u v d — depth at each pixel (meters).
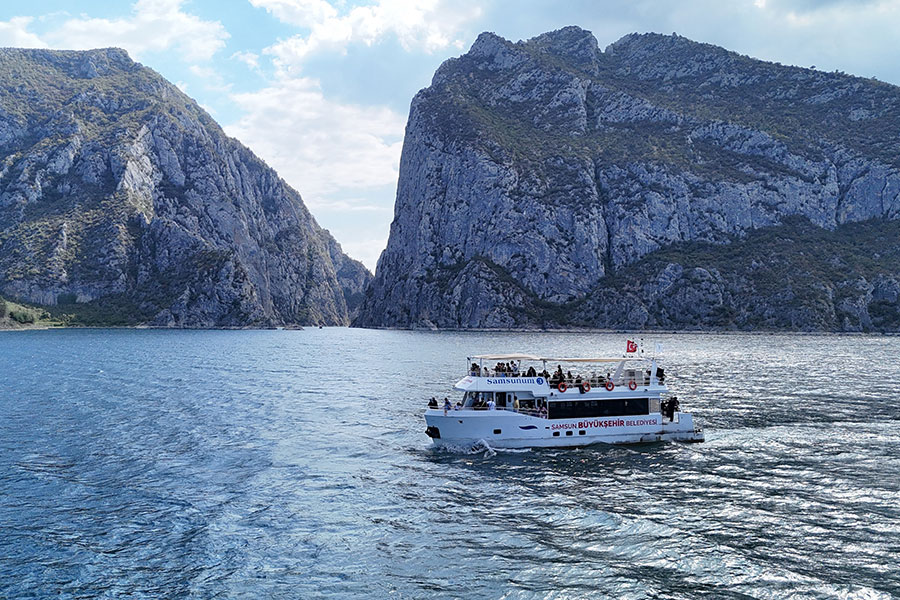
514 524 31.95
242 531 31.06
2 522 32.06
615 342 189.50
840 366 108.88
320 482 38.94
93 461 43.47
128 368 108.88
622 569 26.83
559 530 31.11
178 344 182.12
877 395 72.31
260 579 26.19
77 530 31.09
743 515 32.94
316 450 46.97
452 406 49.28
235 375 99.19
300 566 27.34
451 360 127.81
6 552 28.55
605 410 48.09
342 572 26.80
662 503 34.88
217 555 28.39
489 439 46.75
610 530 31.03
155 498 35.81
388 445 48.62
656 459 44.12
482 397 48.47
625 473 40.72
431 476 40.25
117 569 26.98
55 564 27.42
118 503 34.91
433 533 30.83
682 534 30.42
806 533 30.48
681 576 26.14
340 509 34.16
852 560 27.50
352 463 43.38
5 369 105.81
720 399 69.19
